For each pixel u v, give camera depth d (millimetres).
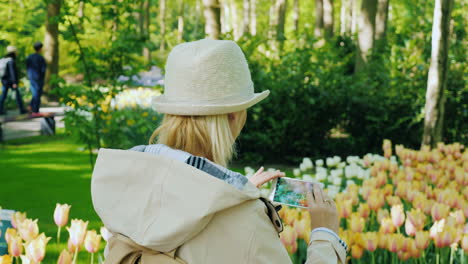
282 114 8867
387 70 9805
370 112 8867
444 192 3746
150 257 1323
